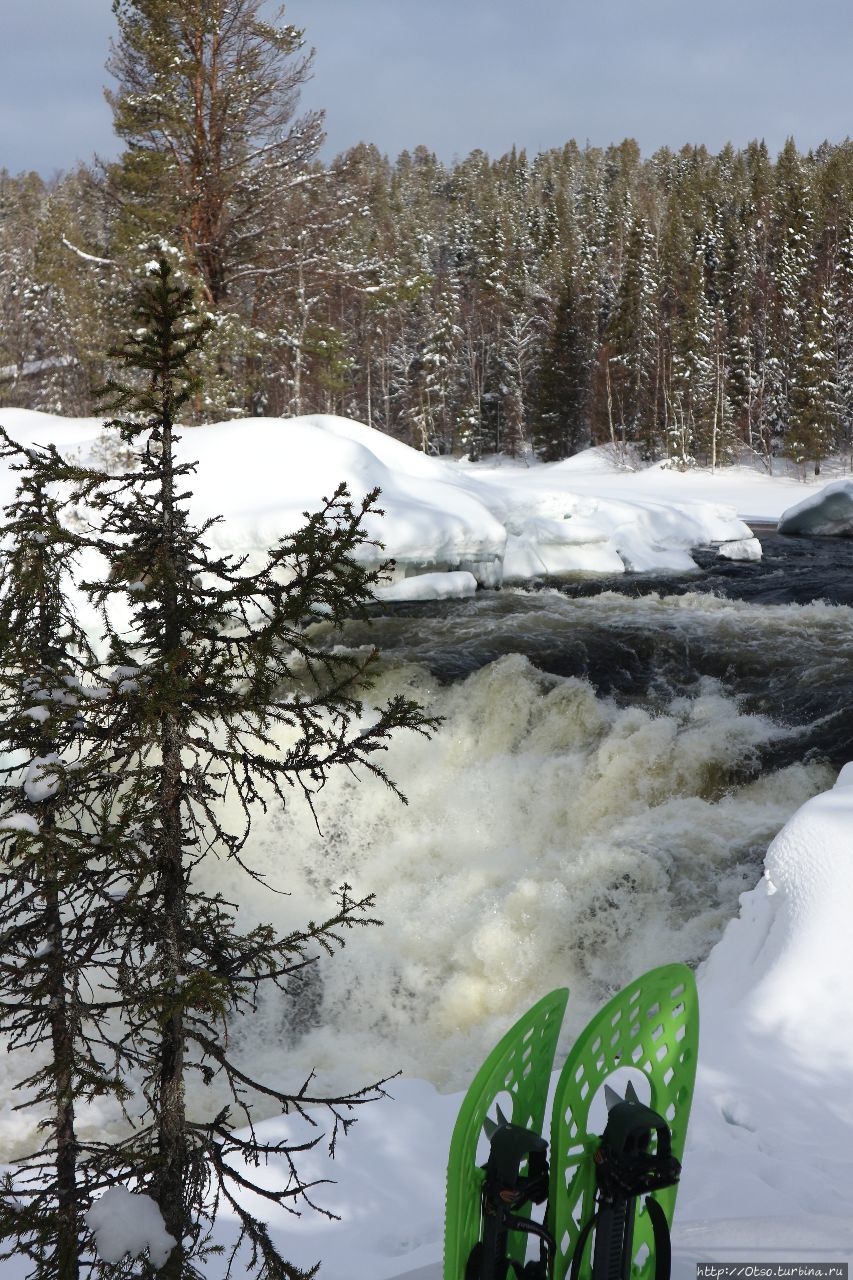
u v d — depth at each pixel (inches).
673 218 2982.3
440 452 2869.1
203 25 973.2
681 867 326.3
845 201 2743.6
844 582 727.1
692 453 2335.1
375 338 2827.3
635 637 541.6
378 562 617.0
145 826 124.3
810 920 239.3
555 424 2556.6
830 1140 171.2
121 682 122.0
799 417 2127.2
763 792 380.8
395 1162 174.4
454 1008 323.9
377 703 468.4
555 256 3319.4
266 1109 291.6
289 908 383.6
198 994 114.3
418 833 403.2
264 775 127.5
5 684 128.9
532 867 364.5
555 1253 98.3
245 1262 148.8
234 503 600.1
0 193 3036.4
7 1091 288.4
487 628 562.6
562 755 428.1
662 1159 94.5
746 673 490.6
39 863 121.8
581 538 784.3
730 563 833.5
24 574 132.3
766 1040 207.5
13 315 2159.2
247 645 126.9
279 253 1119.6
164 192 1022.4
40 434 707.4
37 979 168.1
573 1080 99.1
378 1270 143.3
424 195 4468.5
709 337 2411.4
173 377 126.0
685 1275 121.2
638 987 102.1
